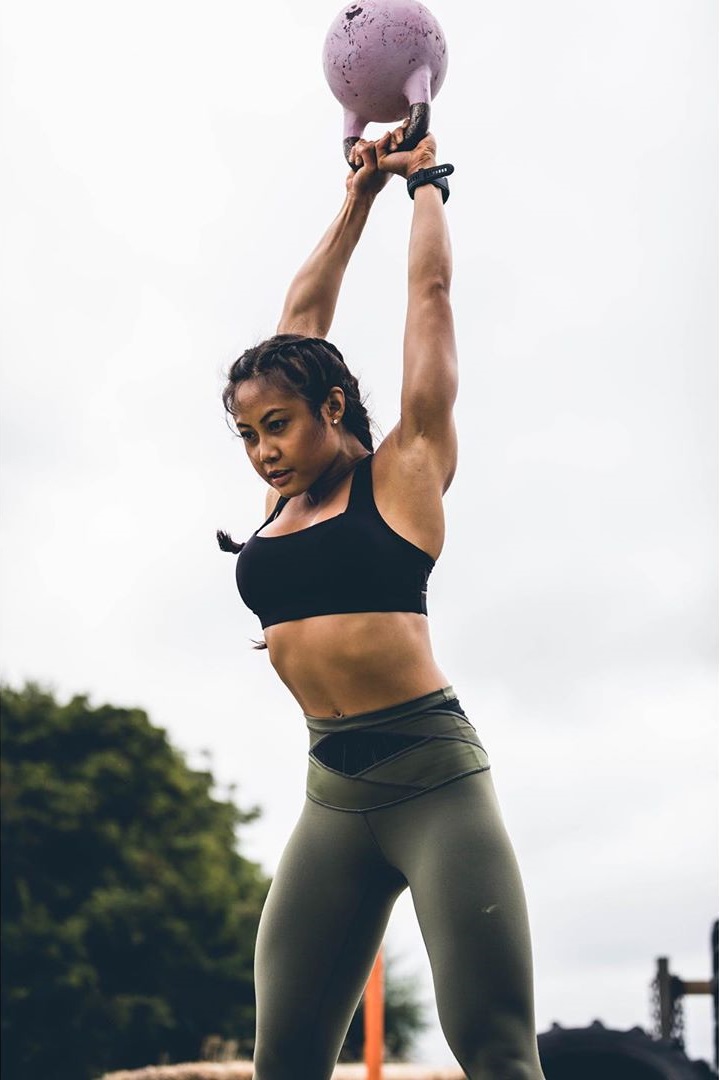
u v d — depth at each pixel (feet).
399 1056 117.08
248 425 10.05
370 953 10.39
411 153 11.19
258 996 10.30
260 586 10.23
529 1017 9.37
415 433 9.99
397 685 9.83
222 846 115.03
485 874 9.48
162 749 106.83
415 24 11.27
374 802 9.94
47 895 96.43
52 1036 92.27
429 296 10.29
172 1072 45.34
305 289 12.08
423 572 10.01
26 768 99.40
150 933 98.37
